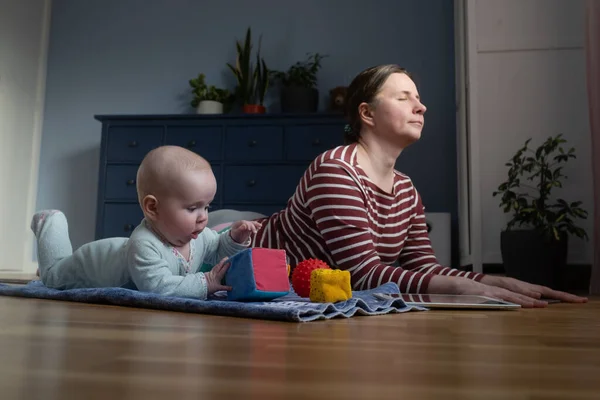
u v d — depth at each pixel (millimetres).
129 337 627
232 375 418
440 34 3676
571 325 855
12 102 3816
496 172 2836
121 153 3438
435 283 1289
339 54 3783
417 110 1493
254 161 3301
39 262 1366
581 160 2750
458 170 3463
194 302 957
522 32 2861
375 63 3734
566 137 2787
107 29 4094
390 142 1493
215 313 935
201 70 3951
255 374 423
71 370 427
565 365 486
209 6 3984
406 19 3729
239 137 3328
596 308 1272
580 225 2707
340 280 1054
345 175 1374
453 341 645
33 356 490
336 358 509
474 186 2814
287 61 3836
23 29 3918
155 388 367
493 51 2879
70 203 3996
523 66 2852
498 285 1474
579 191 2730
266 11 3906
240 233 1277
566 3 2836
